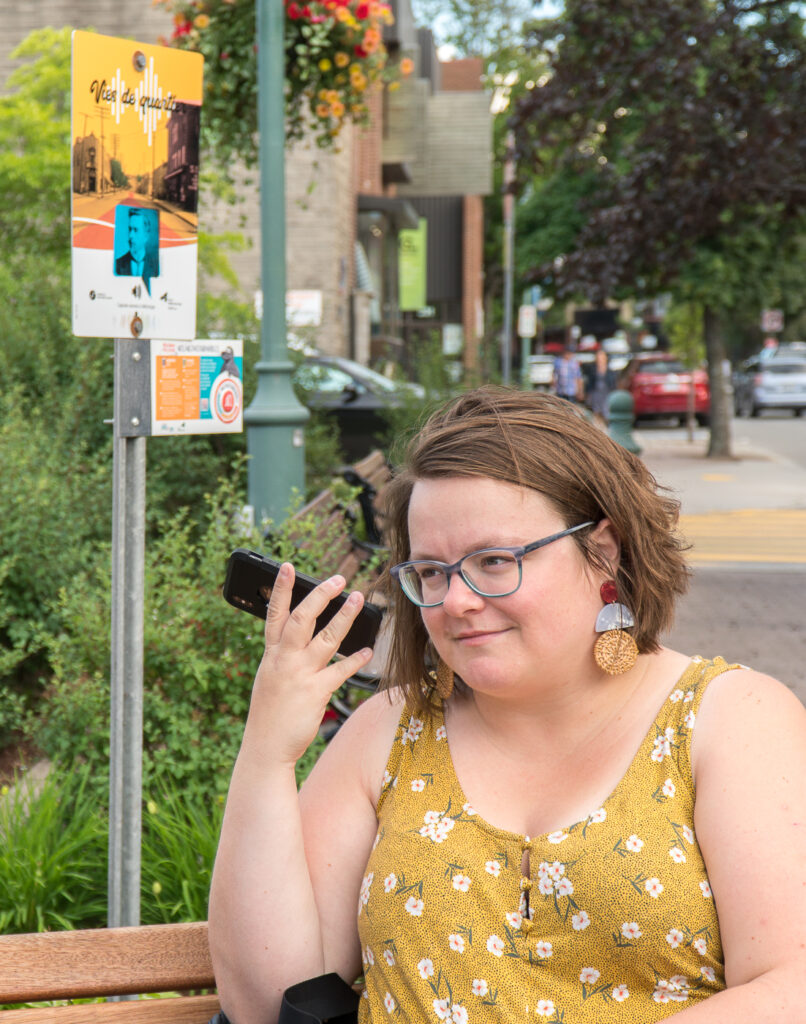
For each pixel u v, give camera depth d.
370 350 19.83
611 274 12.72
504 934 1.47
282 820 1.58
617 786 1.49
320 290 15.65
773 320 25.75
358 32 6.50
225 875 1.59
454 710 1.66
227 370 2.61
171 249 2.47
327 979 1.58
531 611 1.49
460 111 28.92
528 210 26.61
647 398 24.12
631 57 10.24
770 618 7.17
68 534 5.08
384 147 23.64
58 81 10.04
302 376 8.59
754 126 10.59
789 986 1.31
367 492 5.96
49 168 9.55
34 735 3.88
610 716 1.55
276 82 5.63
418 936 1.50
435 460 1.53
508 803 1.55
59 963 1.66
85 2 13.84
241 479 7.10
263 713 1.56
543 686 1.53
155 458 6.61
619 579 1.56
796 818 1.39
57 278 7.66
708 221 11.85
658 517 1.58
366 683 3.05
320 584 1.55
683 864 1.42
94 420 6.34
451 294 30.22
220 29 6.51
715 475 14.90
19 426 5.48
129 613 2.38
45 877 2.91
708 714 1.49
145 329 2.42
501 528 1.49
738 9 9.80
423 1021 1.49
